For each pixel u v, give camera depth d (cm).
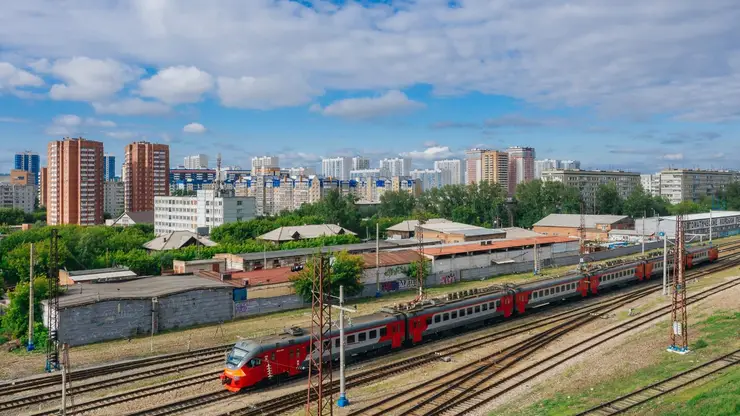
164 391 3428
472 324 5166
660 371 3581
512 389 3403
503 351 4238
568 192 16138
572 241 10512
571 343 4456
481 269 8325
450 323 4778
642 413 2881
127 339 4816
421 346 4506
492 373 3688
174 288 5394
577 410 2945
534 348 4312
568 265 9594
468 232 10925
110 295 5006
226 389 3431
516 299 5497
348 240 10694
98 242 9069
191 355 4228
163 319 5112
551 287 5931
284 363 3581
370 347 4122
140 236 10931
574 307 6034
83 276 6675
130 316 4922
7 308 5294
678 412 2817
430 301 4794
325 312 5431
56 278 4572
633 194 16638
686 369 3575
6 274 7512
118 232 10944
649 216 16275
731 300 5709
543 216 15575
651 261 7644
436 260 7838
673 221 12481
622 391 3225
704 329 4603
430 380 3547
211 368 3938
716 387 3153
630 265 7250
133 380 3666
